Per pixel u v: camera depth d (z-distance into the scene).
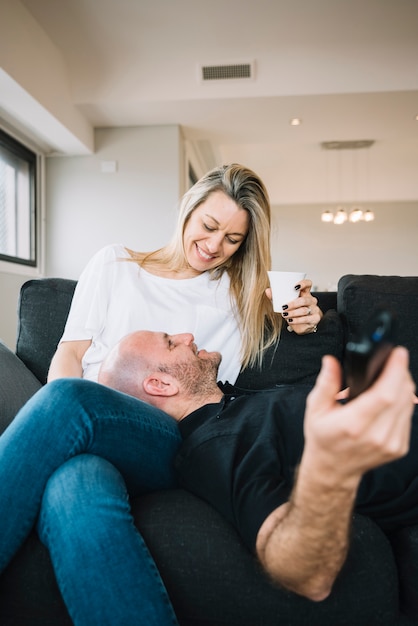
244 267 1.44
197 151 5.66
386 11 3.30
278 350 1.33
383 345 0.40
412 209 8.22
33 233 4.45
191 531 0.75
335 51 3.79
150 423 0.88
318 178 7.43
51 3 3.19
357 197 8.05
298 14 3.34
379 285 1.39
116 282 1.34
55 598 0.73
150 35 3.57
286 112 4.29
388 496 0.80
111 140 4.61
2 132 3.91
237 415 0.94
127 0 3.17
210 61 3.87
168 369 1.07
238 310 1.39
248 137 4.89
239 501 0.69
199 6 3.24
